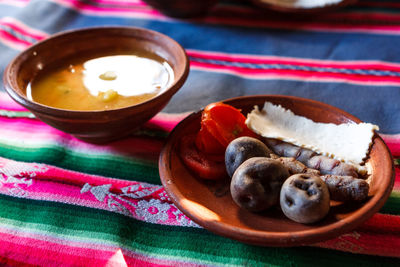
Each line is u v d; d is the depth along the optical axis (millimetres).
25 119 581
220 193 459
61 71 552
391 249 425
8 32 735
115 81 537
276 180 422
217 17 810
